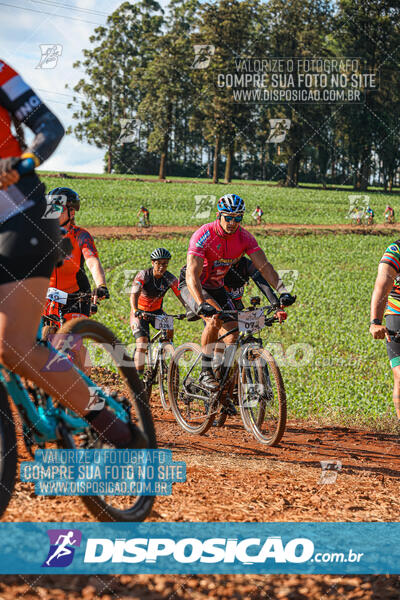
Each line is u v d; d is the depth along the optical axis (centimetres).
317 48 7812
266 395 646
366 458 616
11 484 248
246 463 522
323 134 8181
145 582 241
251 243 655
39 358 246
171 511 334
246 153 9281
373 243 4797
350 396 1077
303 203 6712
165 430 720
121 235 4219
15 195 241
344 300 2678
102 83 8481
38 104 248
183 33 8406
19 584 228
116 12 8631
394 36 7994
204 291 673
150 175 10238
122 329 1611
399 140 8381
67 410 282
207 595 234
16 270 238
